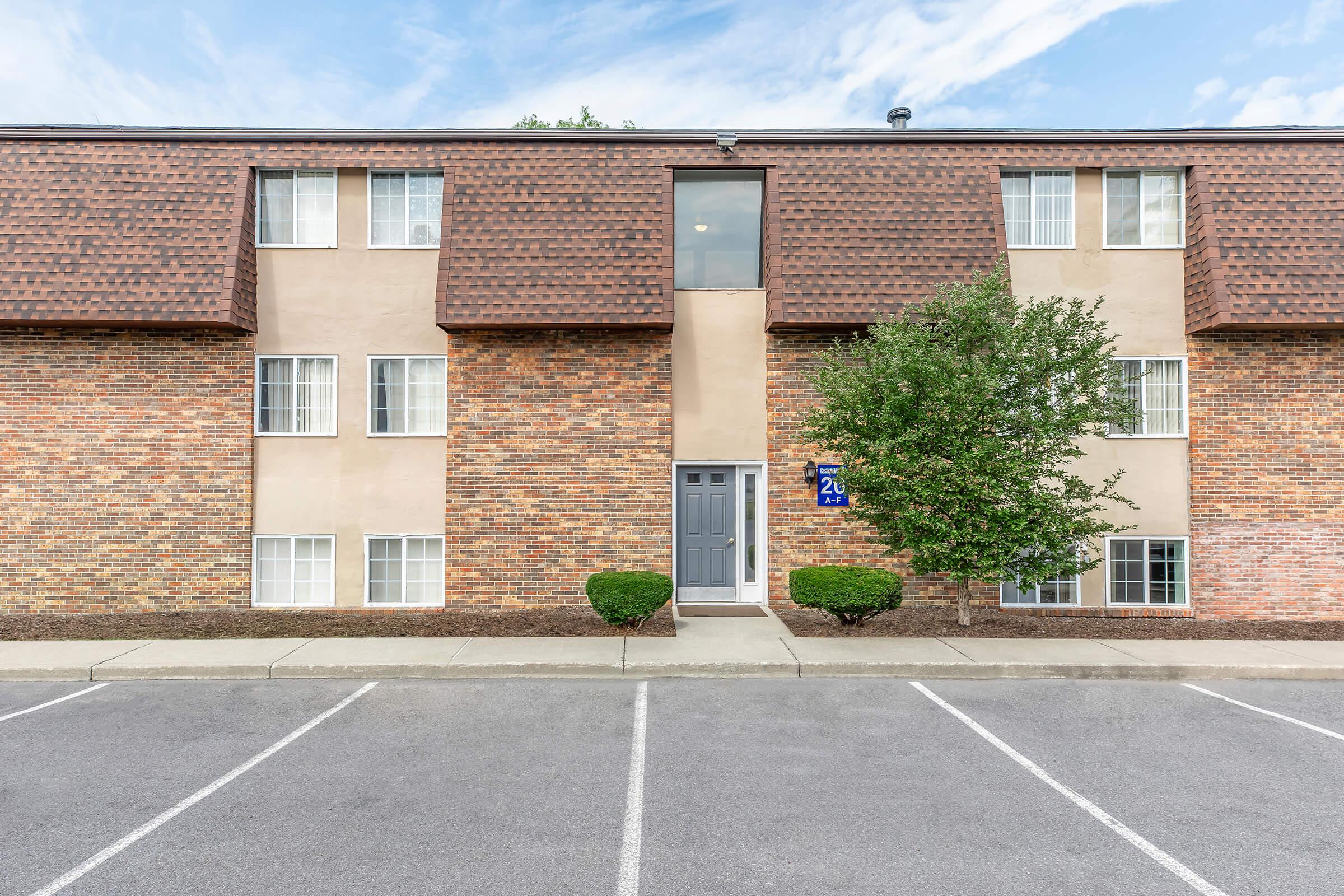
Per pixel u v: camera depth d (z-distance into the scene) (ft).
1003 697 23.57
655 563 36.24
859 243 35.53
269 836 14.64
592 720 21.31
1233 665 25.91
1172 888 12.94
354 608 36.35
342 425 36.68
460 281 34.76
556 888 12.85
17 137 36.01
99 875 13.28
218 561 36.04
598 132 37.29
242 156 36.55
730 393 37.04
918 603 36.14
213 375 36.19
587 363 36.50
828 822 15.28
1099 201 37.32
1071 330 30.25
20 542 35.42
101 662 25.82
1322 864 13.74
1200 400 36.32
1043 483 34.65
